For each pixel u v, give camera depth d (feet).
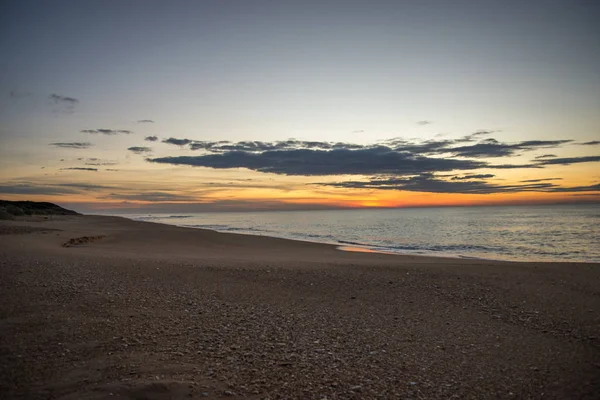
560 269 49.44
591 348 23.29
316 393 16.43
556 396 17.17
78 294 30.12
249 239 98.27
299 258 64.28
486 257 80.28
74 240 73.15
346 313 30.25
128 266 44.55
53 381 16.21
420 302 34.04
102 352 19.62
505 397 16.94
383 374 18.83
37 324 23.08
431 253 87.10
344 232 163.02
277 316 28.58
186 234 99.66
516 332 26.27
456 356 21.65
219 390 15.96
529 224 190.70
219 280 40.68
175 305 29.84
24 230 83.97
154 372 17.31
